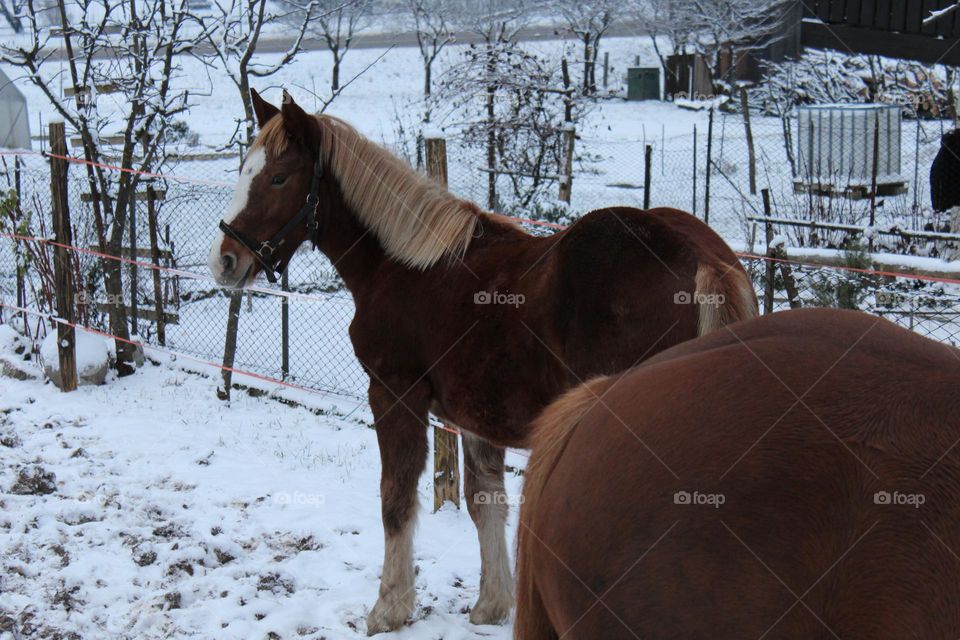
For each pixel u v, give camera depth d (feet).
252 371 26.53
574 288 10.66
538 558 5.81
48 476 18.15
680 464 5.05
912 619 4.45
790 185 48.06
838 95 65.92
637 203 44.78
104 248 27.32
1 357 27.12
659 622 5.00
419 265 12.80
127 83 27.40
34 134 62.23
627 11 73.97
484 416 12.14
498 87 41.57
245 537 16.35
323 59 83.10
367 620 13.28
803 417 4.91
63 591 13.89
